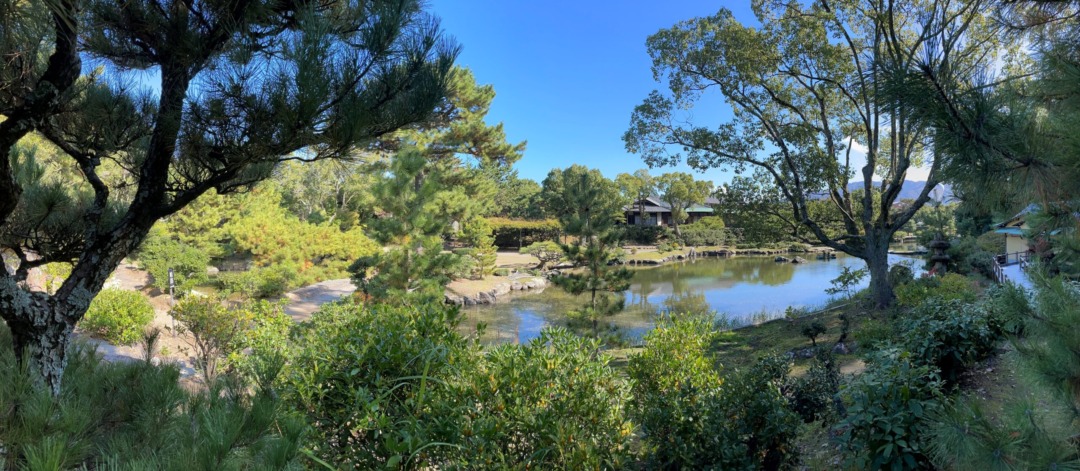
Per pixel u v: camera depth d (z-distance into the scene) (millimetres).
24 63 2330
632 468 3471
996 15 3156
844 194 14258
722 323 14367
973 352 5062
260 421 2006
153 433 2004
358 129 2635
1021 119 2320
